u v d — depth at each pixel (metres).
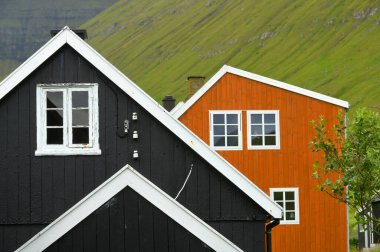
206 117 37.78
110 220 18.94
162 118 22.02
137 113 22.11
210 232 19.03
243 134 37.69
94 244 18.86
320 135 25.27
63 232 18.80
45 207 21.70
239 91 37.88
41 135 21.91
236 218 22.58
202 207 22.41
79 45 21.92
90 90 22.05
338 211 37.22
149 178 22.08
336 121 37.50
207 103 37.81
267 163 37.47
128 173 19.08
